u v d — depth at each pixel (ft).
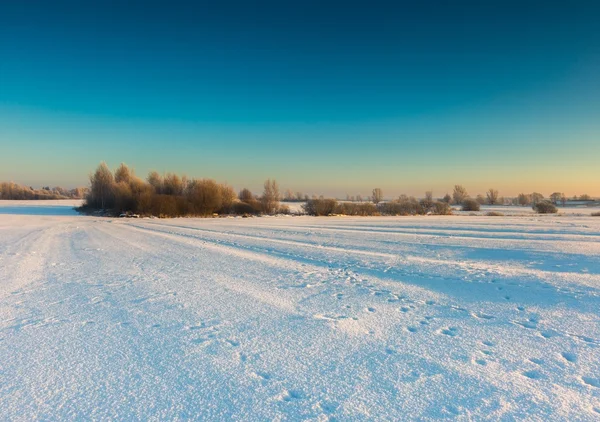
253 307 20.57
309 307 20.53
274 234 68.23
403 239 56.24
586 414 9.89
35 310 20.29
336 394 11.03
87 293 24.30
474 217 135.23
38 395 11.00
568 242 47.91
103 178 191.42
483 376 12.12
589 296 21.38
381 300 21.93
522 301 20.97
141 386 11.54
